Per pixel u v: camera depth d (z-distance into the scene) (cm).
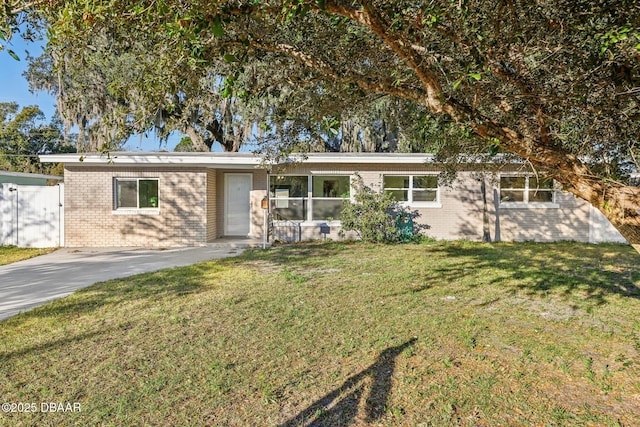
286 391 334
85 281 736
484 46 328
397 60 458
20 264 927
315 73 448
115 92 425
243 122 1617
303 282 716
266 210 1291
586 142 422
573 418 297
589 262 938
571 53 363
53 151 3209
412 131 631
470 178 1367
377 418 296
